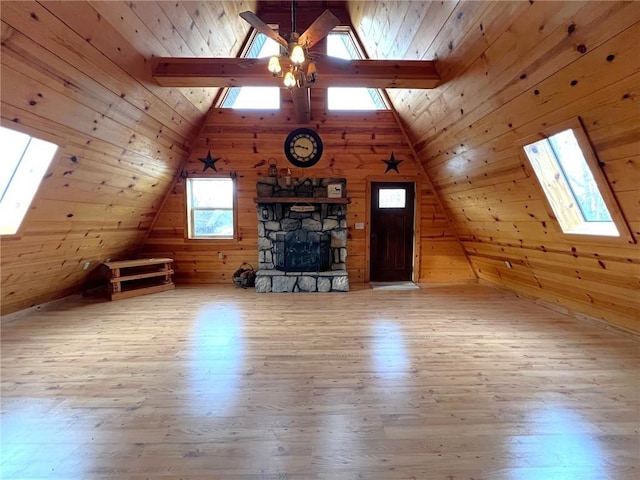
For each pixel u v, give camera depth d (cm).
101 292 496
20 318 377
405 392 221
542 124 255
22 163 271
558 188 296
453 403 209
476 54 267
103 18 230
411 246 582
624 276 285
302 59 247
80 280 464
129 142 358
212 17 346
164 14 278
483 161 359
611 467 157
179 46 329
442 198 539
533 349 293
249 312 401
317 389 225
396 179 555
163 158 458
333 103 539
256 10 464
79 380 236
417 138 498
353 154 547
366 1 391
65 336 322
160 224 550
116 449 168
